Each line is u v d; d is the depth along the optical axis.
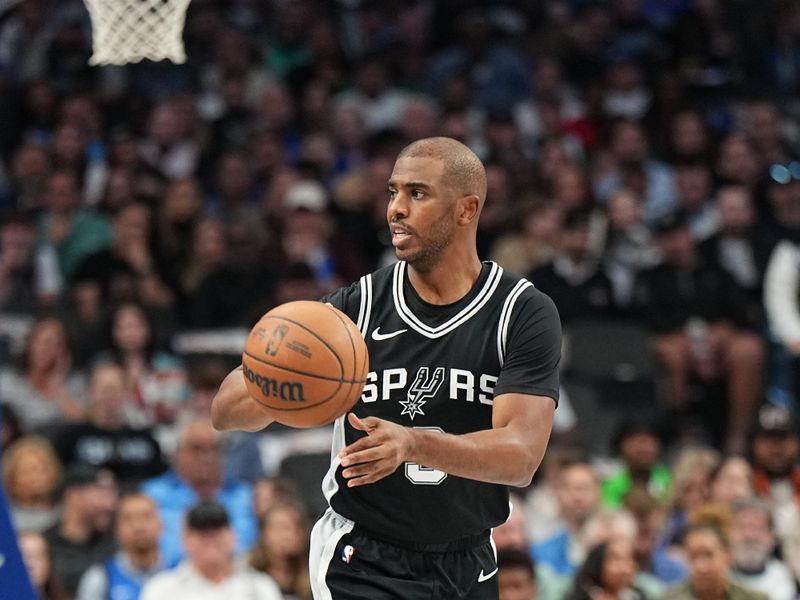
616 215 25.36
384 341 8.79
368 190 26.11
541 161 27.50
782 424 19.83
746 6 33.91
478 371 8.66
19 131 28.89
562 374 22.64
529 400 8.38
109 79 30.72
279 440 20.39
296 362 7.77
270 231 25.22
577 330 23.05
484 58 31.92
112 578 15.84
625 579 15.47
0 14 31.55
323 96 29.50
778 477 19.47
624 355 22.83
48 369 20.44
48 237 24.86
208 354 21.58
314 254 24.64
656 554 17.69
